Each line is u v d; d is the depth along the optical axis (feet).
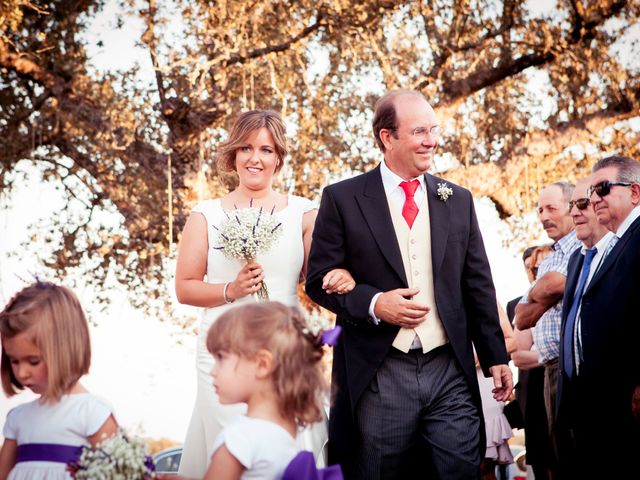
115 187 29.01
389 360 11.95
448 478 11.68
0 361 9.34
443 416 11.89
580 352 11.85
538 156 31.55
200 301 12.81
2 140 28.76
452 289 12.16
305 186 28.68
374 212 12.32
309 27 27.81
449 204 12.50
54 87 28.35
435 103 30.25
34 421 8.84
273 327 7.86
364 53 28.91
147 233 29.27
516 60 30.86
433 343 11.91
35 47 28.25
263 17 27.71
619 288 10.93
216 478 7.47
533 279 17.65
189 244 13.32
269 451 7.58
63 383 8.84
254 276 12.54
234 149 13.55
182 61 26.45
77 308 9.11
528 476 17.85
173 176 28.94
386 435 11.87
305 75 27.50
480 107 31.65
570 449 12.08
